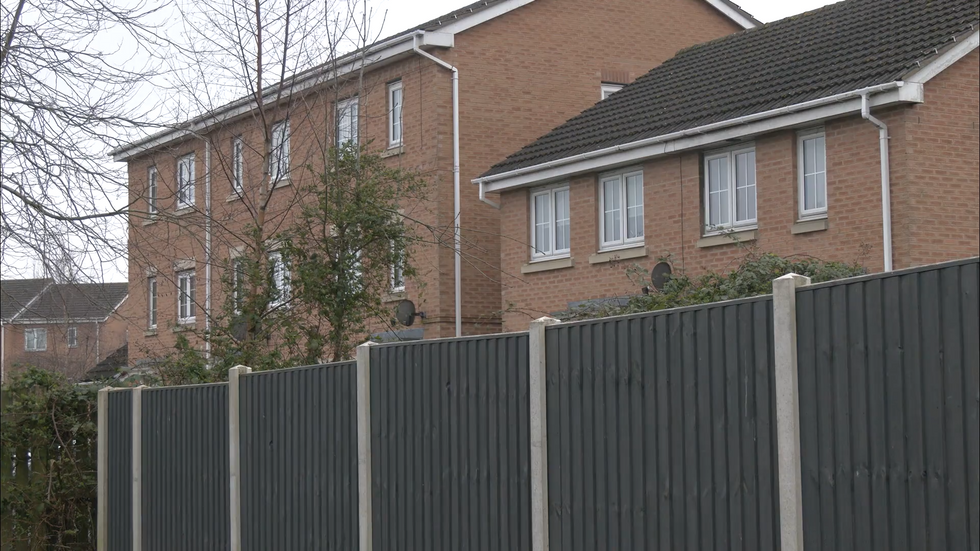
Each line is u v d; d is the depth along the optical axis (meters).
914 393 4.86
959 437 4.64
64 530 12.59
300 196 14.47
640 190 18.48
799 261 13.43
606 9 23.83
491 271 21.86
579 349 6.91
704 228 17.28
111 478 12.57
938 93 14.58
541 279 20.12
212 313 17.39
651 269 18.05
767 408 5.64
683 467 6.16
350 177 14.11
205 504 10.88
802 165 15.87
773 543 5.59
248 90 14.84
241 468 10.41
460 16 21.86
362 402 8.81
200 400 11.01
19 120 11.09
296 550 9.65
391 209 13.82
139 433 12.02
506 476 7.45
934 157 14.49
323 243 13.58
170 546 11.44
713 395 5.98
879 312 5.04
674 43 24.67
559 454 7.05
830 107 14.90
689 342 6.14
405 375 8.44
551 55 23.06
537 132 22.73
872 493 5.04
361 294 13.52
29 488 12.36
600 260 18.84
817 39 18.16
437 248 21.19
